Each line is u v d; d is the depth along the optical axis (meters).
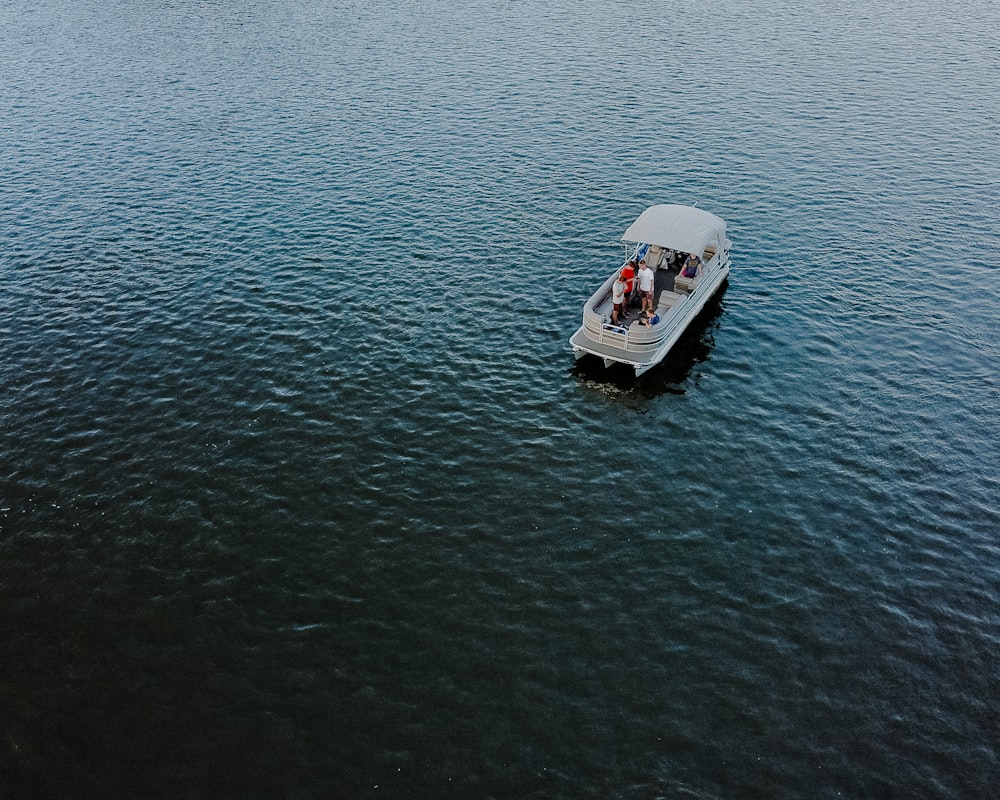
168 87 77.00
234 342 39.78
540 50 87.31
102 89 76.44
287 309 42.56
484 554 28.06
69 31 96.69
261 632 25.09
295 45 90.19
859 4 103.94
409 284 44.91
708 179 57.41
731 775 21.36
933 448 32.78
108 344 39.69
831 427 34.12
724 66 81.00
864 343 39.59
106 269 46.62
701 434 33.91
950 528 28.98
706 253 44.22
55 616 25.58
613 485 31.19
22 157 61.50
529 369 38.03
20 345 39.59
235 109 71.25
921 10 100.25
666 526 29.28
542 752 21.83
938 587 26.77
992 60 80.88
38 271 46.47
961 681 23.80
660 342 37.00
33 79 79.31
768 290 44.12
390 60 84.69
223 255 48.03
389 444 33.19
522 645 24.80
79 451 32.69
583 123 67.44
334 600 26.23
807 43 88.00
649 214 41.78
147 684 23.52
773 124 66.56
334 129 66.75
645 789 21.00
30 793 20.78
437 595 26.45
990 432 33.59
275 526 29.11
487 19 100.12
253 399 35.81
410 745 21.94
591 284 44.81
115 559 27.69
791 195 54.84
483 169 59.34
